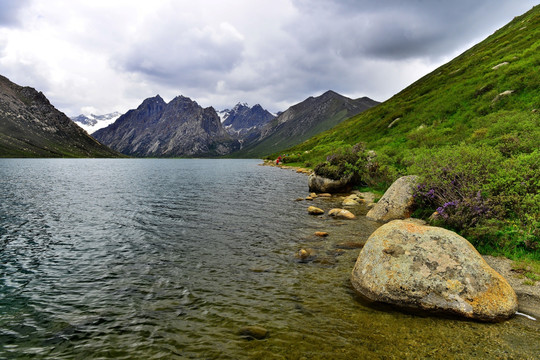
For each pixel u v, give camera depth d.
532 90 36.69
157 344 6.95
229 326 7.62
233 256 13.09
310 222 19.22
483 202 13.46
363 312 8.21
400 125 60.75
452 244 9.14
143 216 21.98
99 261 12.62
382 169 31.41
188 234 16.89
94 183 49.03
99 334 7.38
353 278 9.96
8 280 10.66
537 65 42.12
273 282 10.30
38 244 15.12
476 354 6.32
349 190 33.56
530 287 9.06
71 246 14.77
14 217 21.70
